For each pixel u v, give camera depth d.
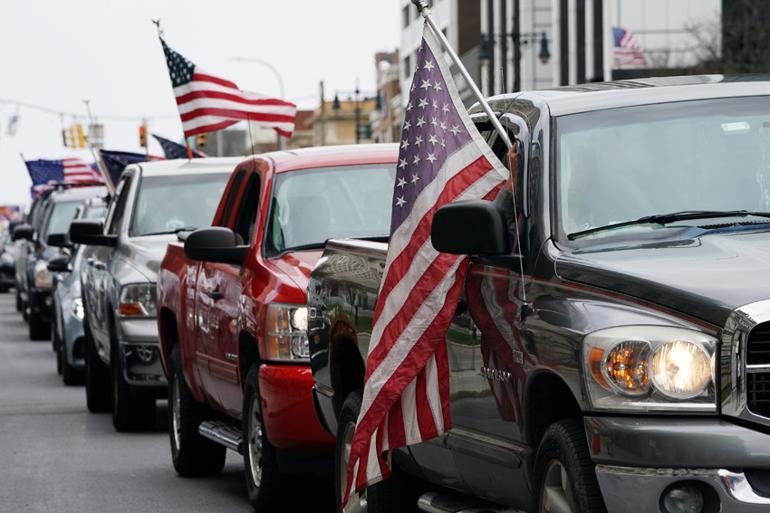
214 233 18.94
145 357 25.78
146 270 26.05
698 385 9.82
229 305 19.14
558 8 99.06
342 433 15.35
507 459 11.66
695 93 12.52
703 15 87.19
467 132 12.45
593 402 10.09
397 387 12.38
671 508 9.80
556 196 11.66
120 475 21.94
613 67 86.50
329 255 16.44
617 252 11.12
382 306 12.51
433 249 12.33
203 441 21.44
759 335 9.79
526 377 11.09
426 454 13.46
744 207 11.63
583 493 10.19
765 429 9.73
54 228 53.00
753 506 9.60
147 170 28.09
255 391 17.83
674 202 11.67
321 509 17.88
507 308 11.50
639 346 9.96
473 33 132.25
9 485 21.08
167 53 29.56
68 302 36.16
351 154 19.84
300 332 17.28
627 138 12.09
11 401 32.84
